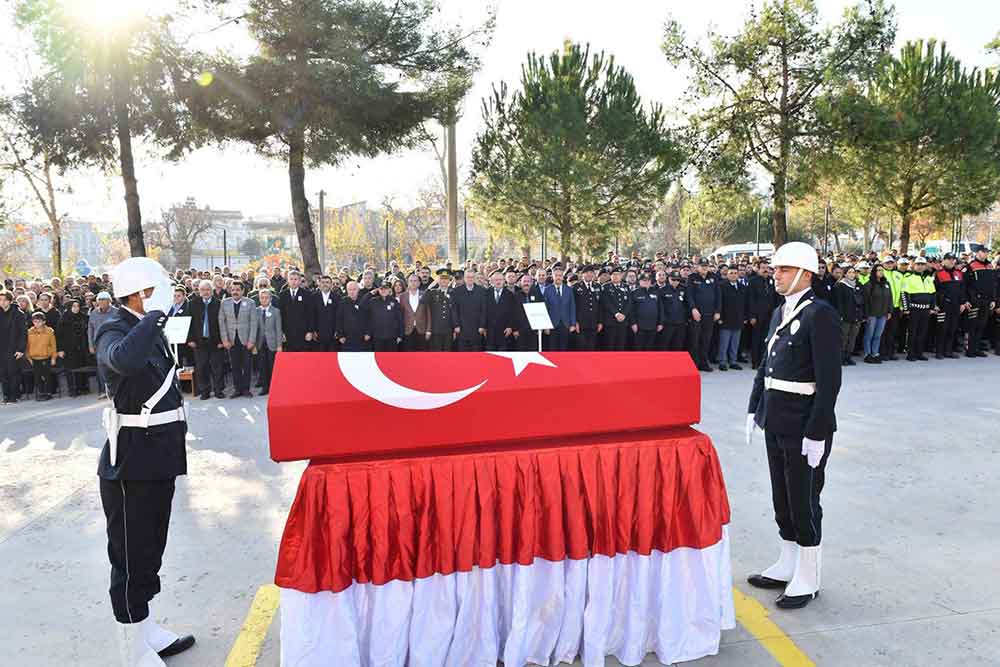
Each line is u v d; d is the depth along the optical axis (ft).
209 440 22.27
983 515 15.15
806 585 11.20
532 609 9.45
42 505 16.31
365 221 141.38
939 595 11.52
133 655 9.35
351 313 32.01
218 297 30.86
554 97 54.08
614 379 9.70
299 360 9.22
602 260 60.18
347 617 8.58
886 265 40.19
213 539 14.07
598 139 53.88
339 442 8.64
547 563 9.37
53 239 68.54
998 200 70.08
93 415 27.04
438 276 35.19
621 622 9.71
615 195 55.88
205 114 42.60
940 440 21.44
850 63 56.44
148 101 41.73
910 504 15.87
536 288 35.01
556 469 9.28
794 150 58.23
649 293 35.40
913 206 67.51
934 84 63.98
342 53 41.06
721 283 36.45
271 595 11.71
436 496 8.87
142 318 9.04
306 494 8.50
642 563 9.56
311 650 8.47
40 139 42.39
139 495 9.31
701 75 59.93
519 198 54.80
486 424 9.13
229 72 41.50
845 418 24.48
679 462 9.78
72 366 31.78
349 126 42.32
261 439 22.39
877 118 54.65
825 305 10.83
